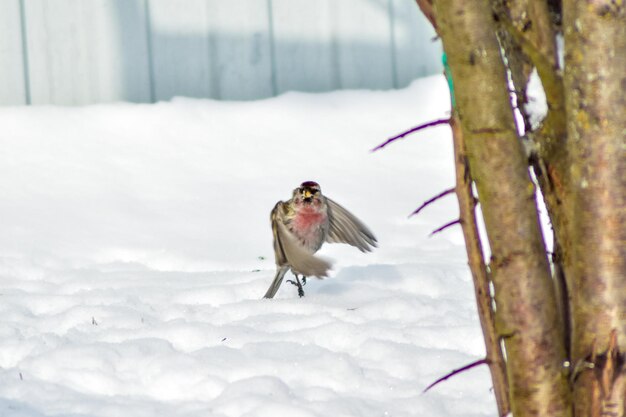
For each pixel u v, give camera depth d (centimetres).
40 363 817
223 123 1609
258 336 869
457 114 521
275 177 1477
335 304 958
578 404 506
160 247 1255
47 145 1524
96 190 1418
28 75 1620
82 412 736
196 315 945
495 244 502
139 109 1620
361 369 800
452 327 884
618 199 492
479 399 749
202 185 1445
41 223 1318
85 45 1630
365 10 1708
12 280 1125
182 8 1652
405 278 1043
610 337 496
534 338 502
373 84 1719
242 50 1673
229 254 1234
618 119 488
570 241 510
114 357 828
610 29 482
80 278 1124
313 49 1695
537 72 512
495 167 490
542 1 504
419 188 1454
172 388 782
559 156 512
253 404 727
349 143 1579
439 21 485
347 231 1028
